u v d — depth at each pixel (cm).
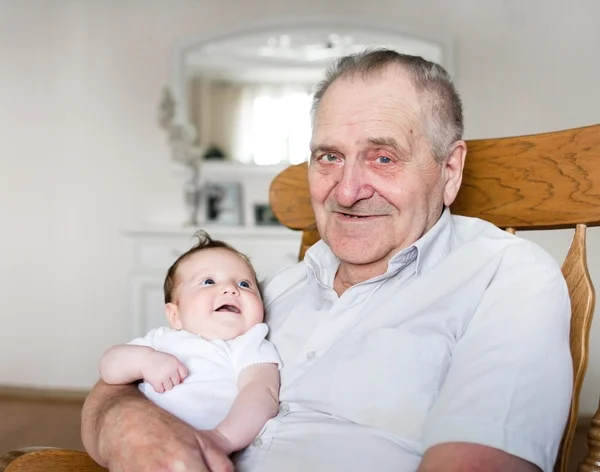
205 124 392
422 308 112
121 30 393
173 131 386
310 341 120
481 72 368
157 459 93
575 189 119
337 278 132
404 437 104
